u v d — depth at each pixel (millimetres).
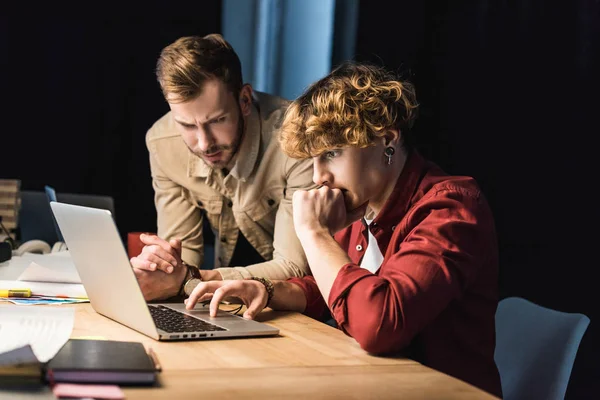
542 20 3604
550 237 3562
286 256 2428
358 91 1722
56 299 1949
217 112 2287
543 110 3602
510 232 3721
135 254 2484
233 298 2018
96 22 4605
